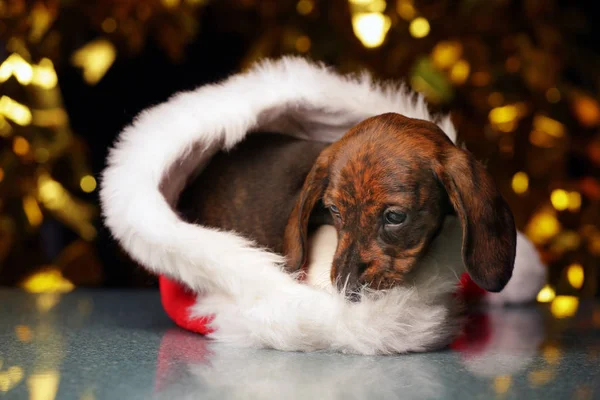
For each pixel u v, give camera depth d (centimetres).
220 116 57
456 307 54
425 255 51
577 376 45
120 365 47
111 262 102
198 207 60
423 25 90
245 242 53
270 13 95
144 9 90
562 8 105
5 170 87
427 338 50
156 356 49
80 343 53
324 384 43
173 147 56
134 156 56
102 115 104
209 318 54
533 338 57
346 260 50
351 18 90
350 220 50
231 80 60
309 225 55
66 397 41
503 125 94
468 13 92
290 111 60
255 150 61
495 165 96
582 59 100
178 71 107
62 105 98
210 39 107
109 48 87
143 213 53
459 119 95
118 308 71
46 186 88
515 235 50
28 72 83
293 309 49
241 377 44
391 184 49
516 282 71
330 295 50
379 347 49
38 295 80
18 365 47
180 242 52
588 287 96
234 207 59
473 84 94
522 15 97
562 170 98
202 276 53
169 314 59
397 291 49
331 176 51
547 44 94
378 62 93
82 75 101
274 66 61
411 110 61
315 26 95
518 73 95
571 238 94
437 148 51
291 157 60
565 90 95
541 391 42
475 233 49
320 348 50
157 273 56
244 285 51
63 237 103
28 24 86
